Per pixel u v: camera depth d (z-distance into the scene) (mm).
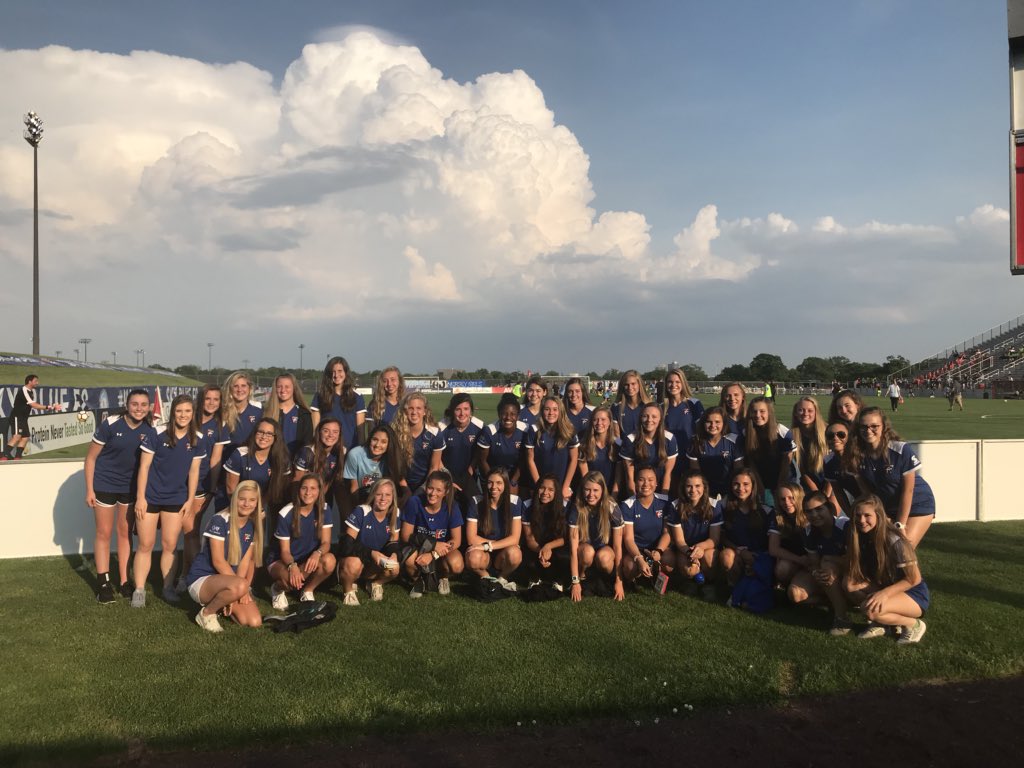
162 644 4758
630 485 6824
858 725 3625
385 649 4641
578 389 7504
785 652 4578
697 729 3590
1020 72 10867
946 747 3398
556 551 6344
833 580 4977
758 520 5891
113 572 6715
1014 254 10867
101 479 5906
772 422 6609
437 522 6035
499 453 6965
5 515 7227
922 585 4875
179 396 5715
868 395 58719
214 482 6410
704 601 5801
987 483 8914
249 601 5199
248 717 3656
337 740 3475
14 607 5602
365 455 6465
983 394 50031
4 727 3566
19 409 13531
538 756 3326
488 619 5305
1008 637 4789
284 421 6883
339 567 5629
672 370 7516
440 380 67250
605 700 3838
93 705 3807
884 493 5660
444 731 3570
